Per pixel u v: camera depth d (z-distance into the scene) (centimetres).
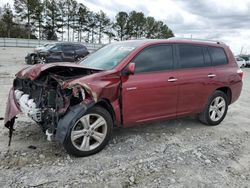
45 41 4091
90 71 374
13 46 3862
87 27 6900
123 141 424
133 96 393
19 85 441
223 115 546
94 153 373
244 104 788
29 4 5697
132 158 368
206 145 429
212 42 533
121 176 321
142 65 412
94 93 346
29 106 364
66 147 348
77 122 348
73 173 321
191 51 483
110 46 491
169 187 302
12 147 381
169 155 383
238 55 3344
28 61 1664
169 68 443
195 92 477
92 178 313
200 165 357
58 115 344
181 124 531
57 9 6209
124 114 392
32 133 436
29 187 290
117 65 392
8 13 5650
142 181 312
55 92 357
